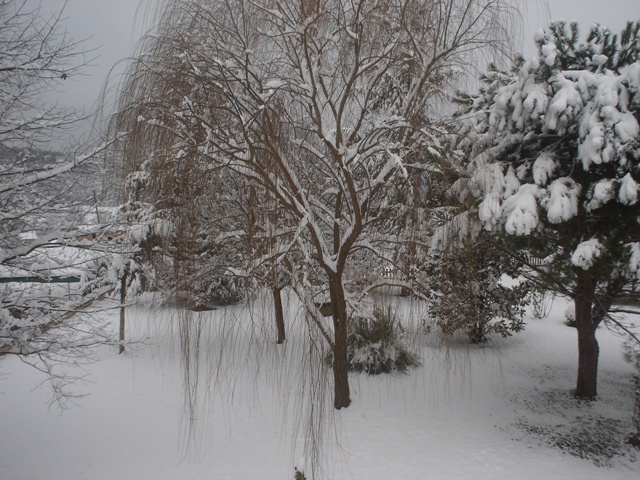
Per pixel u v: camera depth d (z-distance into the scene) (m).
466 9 5.61
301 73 5.18
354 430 6.04
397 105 6.46
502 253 7.47
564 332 11.30
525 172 5.84
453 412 6.64
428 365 8.41
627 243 5.68
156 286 6.66
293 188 5.55
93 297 6.01
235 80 4.83
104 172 5.23
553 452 5.56
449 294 6.96
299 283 5.82
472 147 6.24
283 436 5.85
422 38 5.78
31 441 5.93
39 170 5.04
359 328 8.17
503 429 6.17
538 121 5.61
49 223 5.38
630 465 5.27
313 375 5.18
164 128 4.84
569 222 5.82
